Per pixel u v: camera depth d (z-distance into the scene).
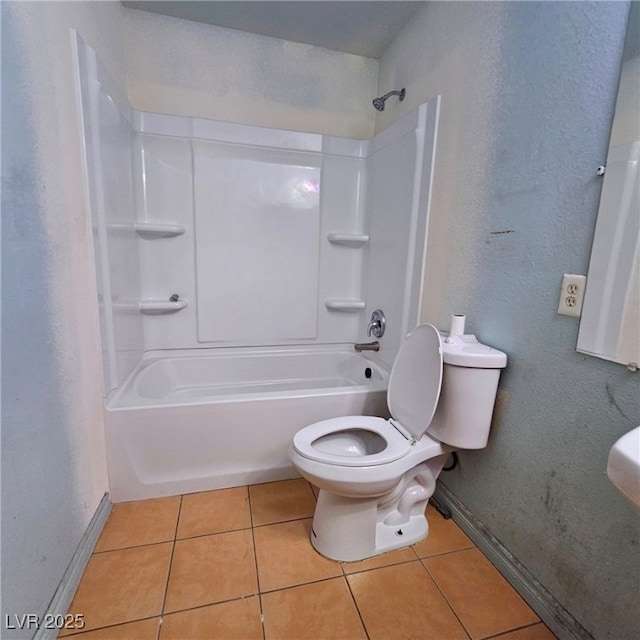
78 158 1.26
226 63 2.11
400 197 1.90
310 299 2.43
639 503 0.55
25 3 0.94
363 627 1.07
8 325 0.85
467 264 1.45
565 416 1.04
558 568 1.07
